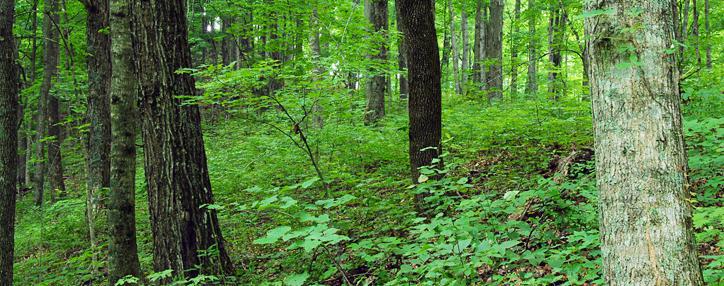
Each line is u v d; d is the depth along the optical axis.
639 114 2.49
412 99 6.49
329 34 10.53
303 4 10.35
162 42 5.62
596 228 4.09
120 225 5.73
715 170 4.84
